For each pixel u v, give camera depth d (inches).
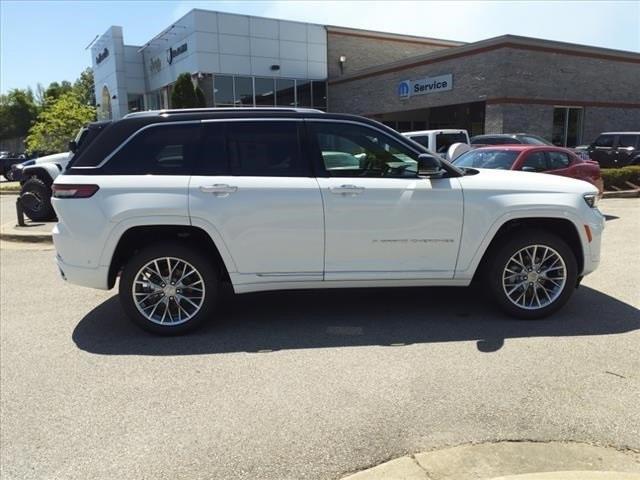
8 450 124.3
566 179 207.9
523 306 200.7
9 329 204.8
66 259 188.1
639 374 154.4
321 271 191.3
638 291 237.6
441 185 191.6
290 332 194.2
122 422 134.9
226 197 183.6
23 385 156.8
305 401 142.6
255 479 111.4
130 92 1280.8
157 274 190.4
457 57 908.6
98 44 1381.6
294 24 1128.8
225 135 189.9
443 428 128.1
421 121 1149.1
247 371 162.2
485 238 193.9
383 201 188.4
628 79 995.9
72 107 1192.2
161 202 181.3
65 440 127.7
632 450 118.6
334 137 193.6
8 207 635.5
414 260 193.9
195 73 1030.4
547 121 896.9
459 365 162.7
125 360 173.0
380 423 130.9
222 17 1033.5
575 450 118.7
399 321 203.3
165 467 116.2
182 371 163.5
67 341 191.2
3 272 299.4
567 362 163.3
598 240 201.2
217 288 192.9
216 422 133.4
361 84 1120.2
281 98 1133.7
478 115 1039.0
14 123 3122.5
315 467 114.8
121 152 187.9
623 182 633.6
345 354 173.3
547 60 877.8
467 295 234.8
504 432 126.0
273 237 187.0
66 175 187.5
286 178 187.9
